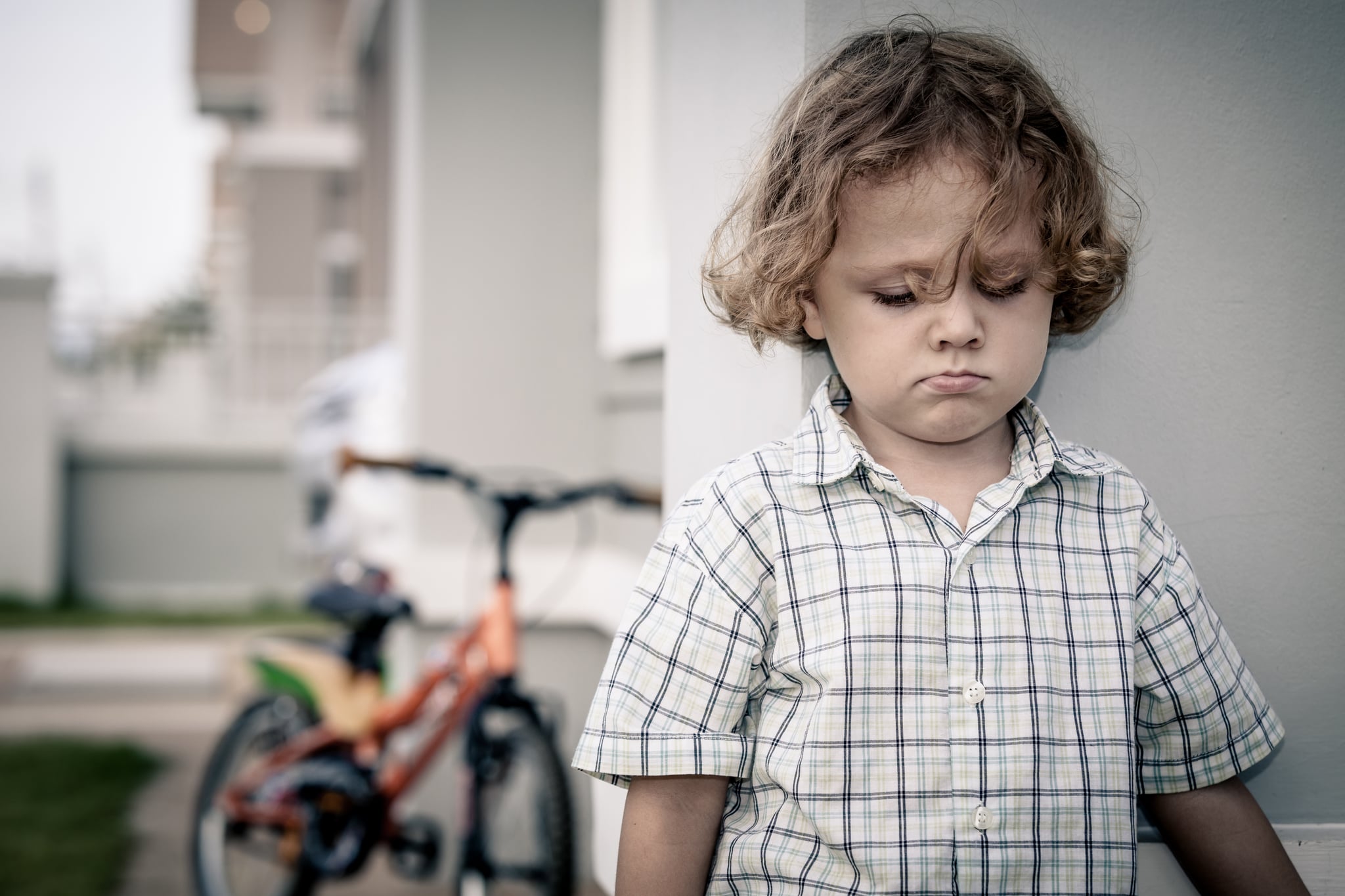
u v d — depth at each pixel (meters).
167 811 4.01
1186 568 1.09
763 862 1.00
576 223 3.71
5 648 6.94
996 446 1.07
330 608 2.87
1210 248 1.32
